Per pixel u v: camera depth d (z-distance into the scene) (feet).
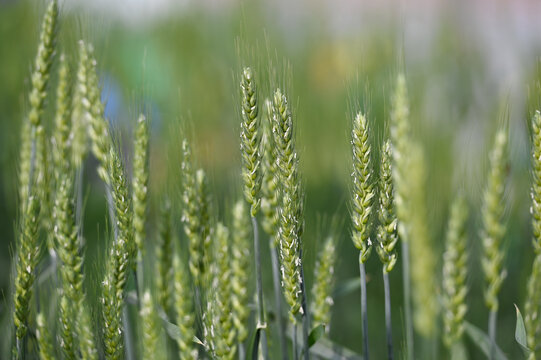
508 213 2.77
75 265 2.81
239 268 2.87
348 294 3.86
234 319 2.87
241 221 2.93
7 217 3.84
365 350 2.76
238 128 2.92
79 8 3.33
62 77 3.07
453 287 2.65
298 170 2.78
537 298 2.60
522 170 3.30
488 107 3.94
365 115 2.82
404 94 2.91
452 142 3.61
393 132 2.89
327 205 4.02
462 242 2.64
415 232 2.88
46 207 3.01
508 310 3.63
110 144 2.96
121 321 2.83
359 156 2.71
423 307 2.89
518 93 3.77
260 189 2.80
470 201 2.80
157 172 3.41
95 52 3.14
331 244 3.09
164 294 3.03
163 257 3.03
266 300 3.15
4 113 3.95
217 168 3.59
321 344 3.17
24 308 2.86
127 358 2.95
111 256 2.80
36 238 2.86
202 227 2.94
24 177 3.12
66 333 2.82
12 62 4.02
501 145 2.57
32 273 2.86
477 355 3.39
